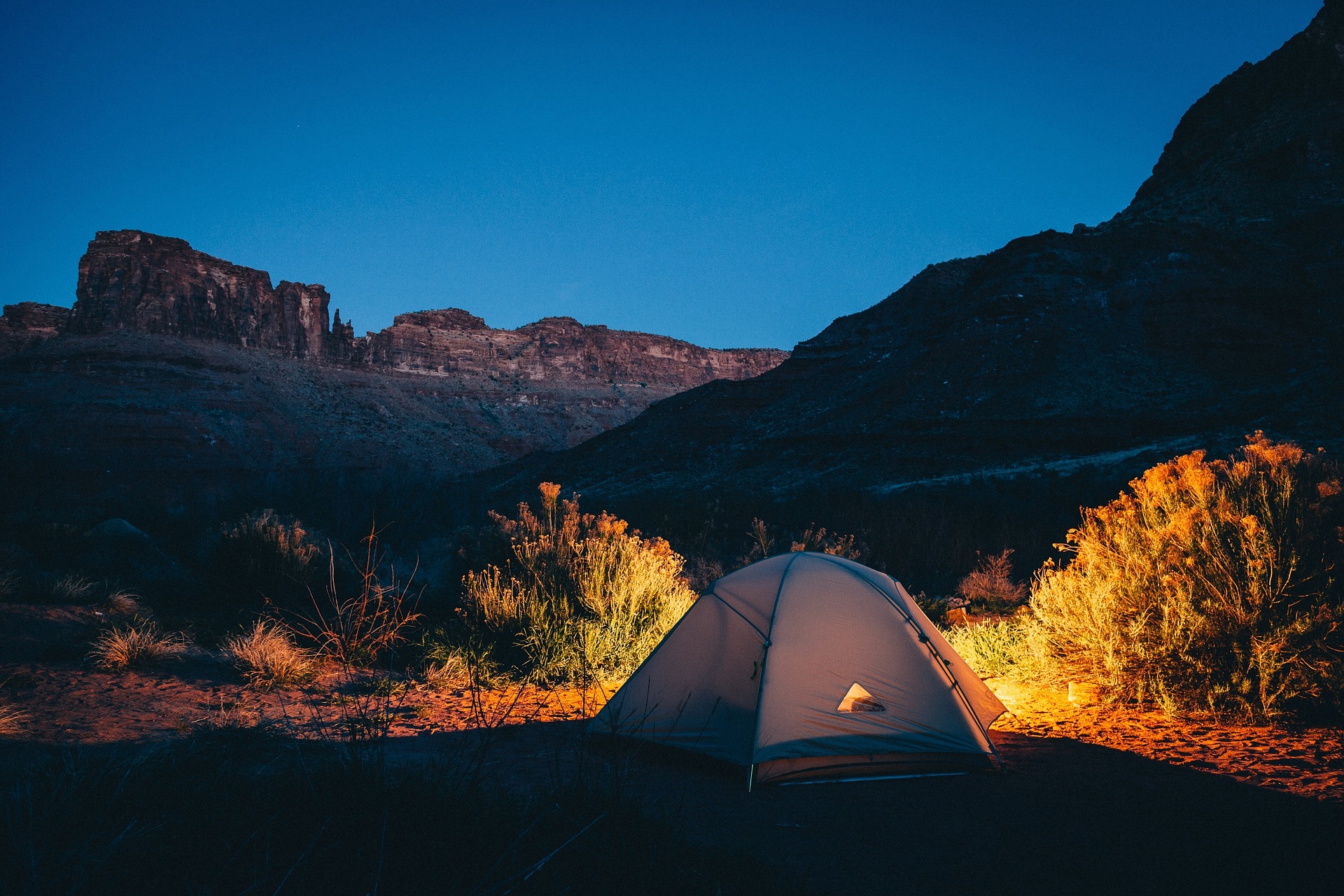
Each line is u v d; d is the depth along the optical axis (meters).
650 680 5.50
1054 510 24.27
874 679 5.12
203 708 5.56
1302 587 5.82
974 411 55.47
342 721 5.38
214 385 160.25
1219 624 5.88
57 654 6.83
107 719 4.95
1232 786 4.36
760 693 4.89
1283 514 6.06
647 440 89.06
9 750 3.91
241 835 2.76
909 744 4.89
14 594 8.55
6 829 2.60
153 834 2.76
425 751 4.75
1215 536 6.18
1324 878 3.24
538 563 9.66
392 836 2.73
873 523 18.48
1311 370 49.03
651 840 2.92
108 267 179.88
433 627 9.34
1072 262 65.25
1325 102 81.00
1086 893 3.15
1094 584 6.93
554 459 100.06
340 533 17.47
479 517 21.92
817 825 3.94
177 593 10.55
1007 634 8.52
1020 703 6.52
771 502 24.34
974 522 20.50
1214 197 76.69
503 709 6.27
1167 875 3.31
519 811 3.23
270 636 7.57
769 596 5.41
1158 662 6.11
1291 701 5.57
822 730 4.82
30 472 22.00
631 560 9.79
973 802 4.33
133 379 154.12
